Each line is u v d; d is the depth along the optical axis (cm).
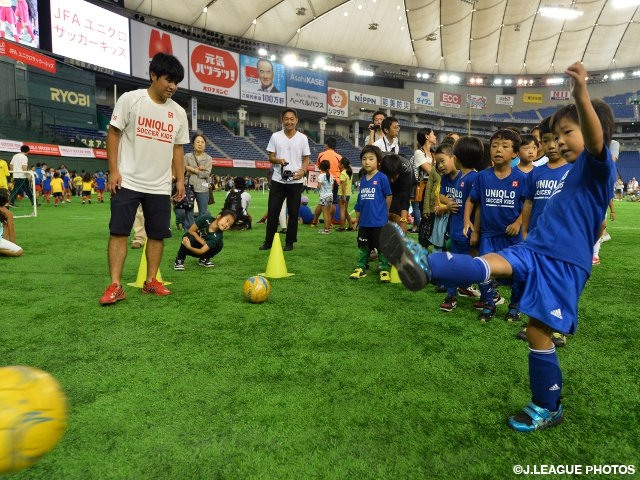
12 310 336
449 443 169
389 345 272
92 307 346
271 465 154
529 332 185
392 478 148
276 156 634
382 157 540
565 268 177
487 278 173
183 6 3588
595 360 255
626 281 464
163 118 371
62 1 2602
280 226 873
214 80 3666
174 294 391
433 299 387
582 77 155
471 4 4072
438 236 427
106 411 190
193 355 253
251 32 4216
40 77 2353
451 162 410
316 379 223
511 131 350
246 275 474
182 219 736
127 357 249
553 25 4700
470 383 221
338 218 1006
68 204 1686
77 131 2538
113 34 2936
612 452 165
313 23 4403
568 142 184
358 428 178
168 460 157
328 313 339
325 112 4475
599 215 180
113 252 362
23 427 106
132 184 360
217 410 192
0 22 2208
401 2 4084
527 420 180
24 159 1385
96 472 150
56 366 236
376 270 509
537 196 321
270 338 282
